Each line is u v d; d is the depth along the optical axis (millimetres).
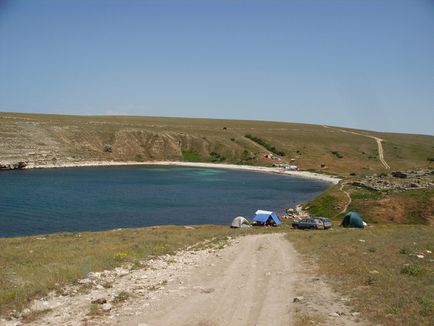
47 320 13867
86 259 23516
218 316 14836
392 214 66125
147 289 18594
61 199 87562
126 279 20312
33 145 167000
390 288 17625
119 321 14055
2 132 169250
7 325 13086
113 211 77938
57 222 66312
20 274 18969
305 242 36594
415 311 14445
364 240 35656
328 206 76562
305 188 123062
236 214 80500
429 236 39000
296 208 86562
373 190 80375
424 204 67188
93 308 15234
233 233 48062
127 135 199250
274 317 14648
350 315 14570
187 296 17531
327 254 27969
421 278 19625
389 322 13539
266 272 22891
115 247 29578
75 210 76812
